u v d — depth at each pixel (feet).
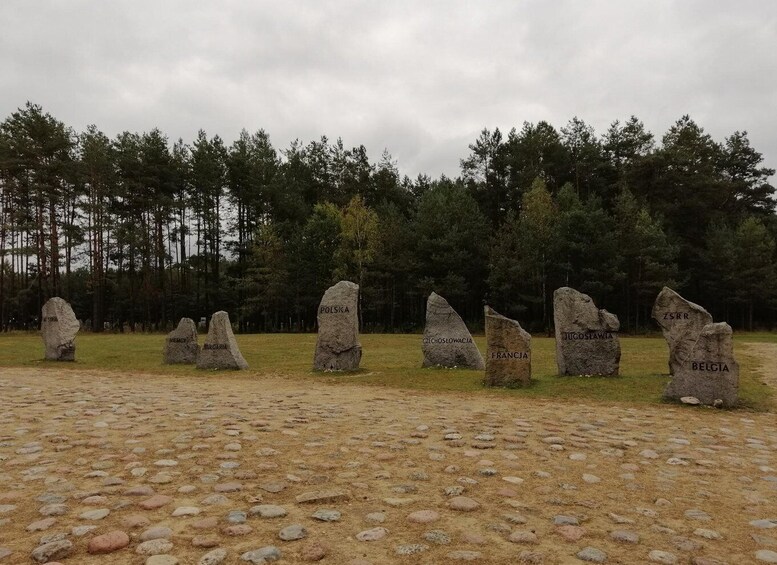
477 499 16.29
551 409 33.60
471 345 55.57
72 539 12.93
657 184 158.51
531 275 141.28
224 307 181.16
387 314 179.83
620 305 155.74
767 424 29.48
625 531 13.98
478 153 184.44
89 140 149.48
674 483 18.48
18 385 46.14
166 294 179.42
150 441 23.61
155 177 157.69
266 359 69.62
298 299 158.61
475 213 158.40
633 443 24.30
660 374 47.65
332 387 44.96
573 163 172.45
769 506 16.29
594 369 46.55
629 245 137.90
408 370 54.24
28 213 145.18
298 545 12.75
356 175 192.85
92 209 150.71
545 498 16.58
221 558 11.97
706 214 162.91
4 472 18.84
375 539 13.19
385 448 22.59
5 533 13.39
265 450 22.02
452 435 25.13
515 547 12.84
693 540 13.53
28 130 137.28
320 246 157.38
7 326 171.94
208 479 18.03
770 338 115.65
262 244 160.76
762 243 149.69
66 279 175.32
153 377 53.83
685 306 44.96
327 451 22.00
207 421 28.30
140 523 14.02
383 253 156.97
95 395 39.37
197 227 174.70
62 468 19.35
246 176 169.89
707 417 31.17
